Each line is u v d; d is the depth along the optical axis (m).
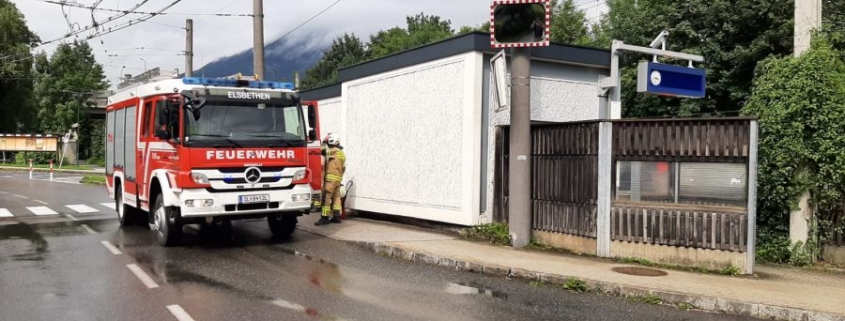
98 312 6.64
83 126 73.44
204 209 10.26
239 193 10.50
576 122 9.90
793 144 9.43
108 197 21.94
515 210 10.49
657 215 9.10
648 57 19.12
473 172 11.63
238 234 12.42
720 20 17.80
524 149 10.43
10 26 53.22
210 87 10.69
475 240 11.16
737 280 8.09
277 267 9.09
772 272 8.79
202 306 6.88
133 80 24.05
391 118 13.84
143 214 13.92
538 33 9.90
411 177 13.21
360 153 14.93
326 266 9.18
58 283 8.04
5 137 52.62
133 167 12.70
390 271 8.85
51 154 54.56
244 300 7.14
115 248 10.82
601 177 9.52
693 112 17.88
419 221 13.22
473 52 11.58
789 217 9.70
